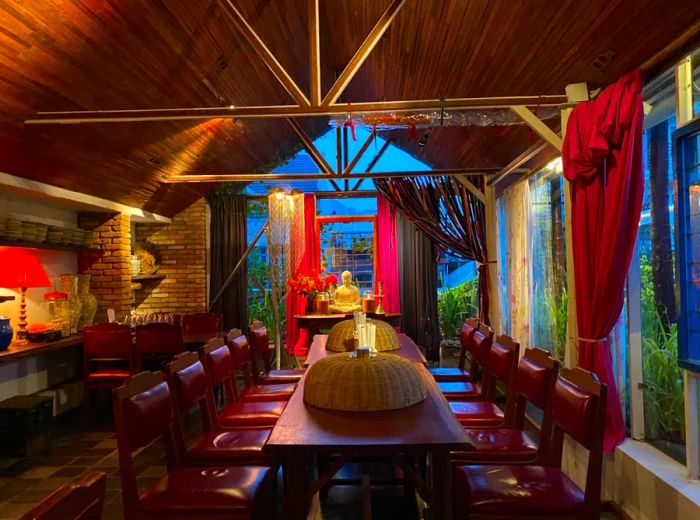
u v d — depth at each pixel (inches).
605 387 69.9
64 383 201.8
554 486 76.3
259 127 229.0
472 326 151.9
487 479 78.6
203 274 278.1
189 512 72.4
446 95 175.5
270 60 120.5
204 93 171.3
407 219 280.8
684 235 93.7
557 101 120.2
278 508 110.2
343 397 76.8
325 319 222.4
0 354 151.9
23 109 130.3
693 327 92.7
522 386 99.2
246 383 146.3
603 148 98.9
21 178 163.6
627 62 107.9
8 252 169.6
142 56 137.8
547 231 167.8
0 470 139.9
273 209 246.5
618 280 102.1
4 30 106.7
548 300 168.7
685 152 93.5
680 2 85.5
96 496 39.0
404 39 152.7
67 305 196.2
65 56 122.5
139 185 216.5
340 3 157.6
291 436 65.7
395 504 115.3
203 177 220.8
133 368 184.2
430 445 62.7
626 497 106.6
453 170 213.2
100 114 129.5
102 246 224.8
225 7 116.8
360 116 140.5
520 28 116.9
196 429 174.6
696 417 93.8
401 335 160.6
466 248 250.7
